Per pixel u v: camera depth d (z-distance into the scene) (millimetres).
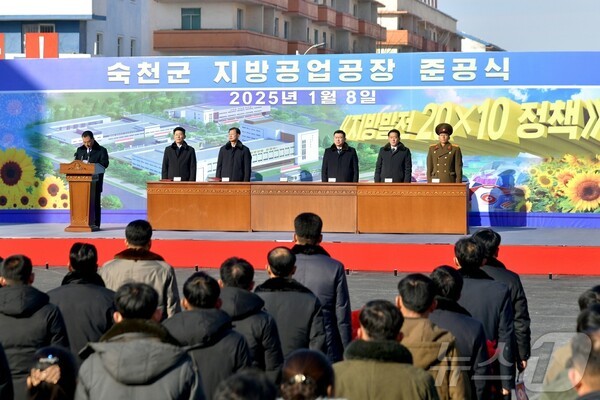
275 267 6844
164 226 21953
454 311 5922
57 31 45906
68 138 24469
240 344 5484
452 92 23000
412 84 23141
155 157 24156
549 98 22688
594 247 16703
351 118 23438
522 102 22797
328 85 23484
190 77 24000
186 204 21844
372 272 17094
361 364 4570
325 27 77688
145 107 24172
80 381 4512
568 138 22641
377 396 4492
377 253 17266
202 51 59750
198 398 4504
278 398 3621
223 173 21906
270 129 23750
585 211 22734
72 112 24422
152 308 5133
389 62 23203
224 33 58656
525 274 16781
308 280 7465
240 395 3246
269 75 23672
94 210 22188
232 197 21781
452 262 17031
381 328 4809
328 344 7438
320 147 23578
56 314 6199
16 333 6074
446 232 20891
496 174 23000
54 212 24641
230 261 6527
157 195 21953
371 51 87750
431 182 20984
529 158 22859
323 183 21391
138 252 7852
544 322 12414
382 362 4578
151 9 58719
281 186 21578
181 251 17719
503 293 6684
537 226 22953
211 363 5414
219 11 60188
